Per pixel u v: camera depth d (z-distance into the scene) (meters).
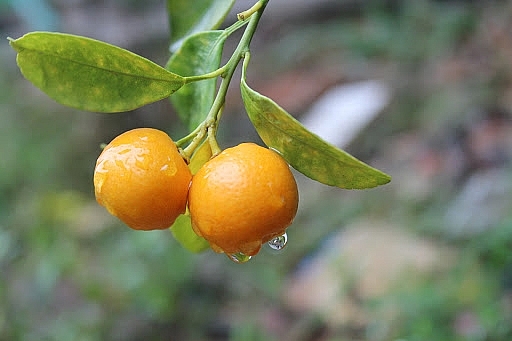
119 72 0.39
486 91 1.26
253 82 1.63
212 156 0.38
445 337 0.74
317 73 1.57
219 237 0.37
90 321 0.90
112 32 1.55
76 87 0.39
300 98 1.51
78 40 0.38
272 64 1.67
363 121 1.30
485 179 1.02
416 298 0.79
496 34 1.47
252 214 0.36
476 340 0.72
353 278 0.89
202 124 0.39
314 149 0.37
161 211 0.37
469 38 1.51
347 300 0.87
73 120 1.44
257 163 0.37
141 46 1.63
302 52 1.66
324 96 1.50
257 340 0.85
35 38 0.38
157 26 1.61
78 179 1.36
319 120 1.36
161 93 0.39
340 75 1.52
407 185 1.09
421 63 1.47
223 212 0.36
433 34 1.52
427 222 0.97
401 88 1.37
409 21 1.57
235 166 0.37
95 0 1.54
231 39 1.63
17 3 0.84
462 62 1.42
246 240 0.37
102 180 0.37
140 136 0.37
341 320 0.85
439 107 1.26
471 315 0.76
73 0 1.45
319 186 1.19
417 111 1.31
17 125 1.46
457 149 1.13
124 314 0.91
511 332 0.72
